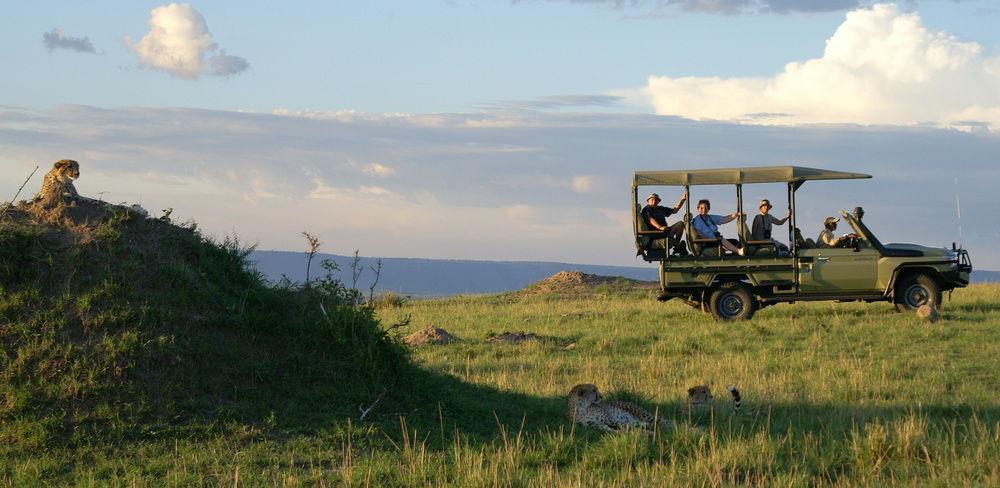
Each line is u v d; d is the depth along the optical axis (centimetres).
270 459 856
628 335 1870
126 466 830
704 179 2045
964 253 2081
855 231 2080
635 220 2088
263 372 1004
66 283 997
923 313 1945
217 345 1017
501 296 3309
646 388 1262
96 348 948
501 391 1195
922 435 890
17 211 1070
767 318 2109
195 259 1119
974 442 891
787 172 2017
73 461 843
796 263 2066
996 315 2038
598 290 3216
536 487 774
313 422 953
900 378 1340
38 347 938
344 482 799
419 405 1036
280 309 1114
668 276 2103
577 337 1914
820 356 1562
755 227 2095
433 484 801
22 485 782
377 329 1112
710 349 1705
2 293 970
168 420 910
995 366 1426
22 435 861
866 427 930
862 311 2189
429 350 1752
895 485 787
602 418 1005
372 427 945
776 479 801
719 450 859
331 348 1077
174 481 789
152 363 955
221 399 957
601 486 770
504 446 908
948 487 764
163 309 1004
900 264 2056
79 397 908
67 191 1095
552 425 1014
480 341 1867
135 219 1098
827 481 817
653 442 903
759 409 1058
